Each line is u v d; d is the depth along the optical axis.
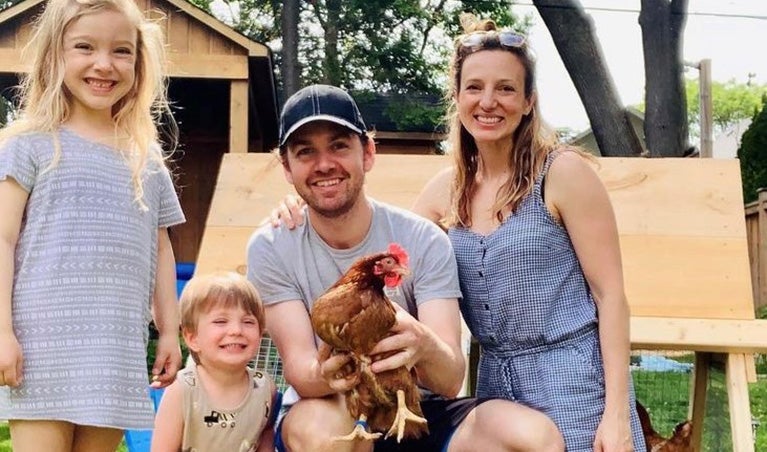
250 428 2.06
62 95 1.91
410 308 2.02
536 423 1.88
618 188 2.64
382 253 1.79
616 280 1.99
